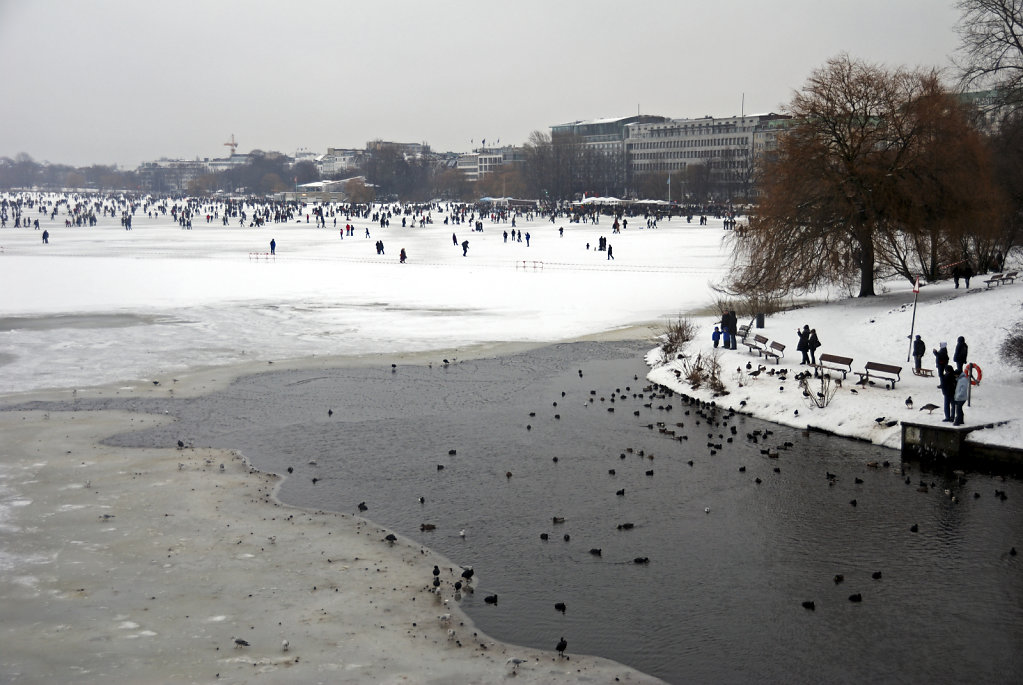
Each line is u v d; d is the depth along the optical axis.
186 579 25.52
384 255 127.12
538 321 70.44
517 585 25.44
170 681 20.12
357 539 28.64
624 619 23.50
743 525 29.81
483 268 107.62
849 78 64.38
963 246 71.81
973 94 72.25
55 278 97.44
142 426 41.62
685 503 31.84
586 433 40.62
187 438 39.84
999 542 28.23
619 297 82.12
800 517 30.47
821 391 42.75
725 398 45.47
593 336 64.31
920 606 24.14
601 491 33.09
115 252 132.50
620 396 47.25
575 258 119.62
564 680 20.59
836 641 22.38
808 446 38.56
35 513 30.45
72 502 31.56
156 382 50.50
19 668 20.59
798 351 52.41
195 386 49.66
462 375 52.38
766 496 32.47
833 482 33.91
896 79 64.31
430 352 59.06
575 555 27.45
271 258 122.25
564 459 36.91
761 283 67.69
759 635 22.69
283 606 23.98
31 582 25.19
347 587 25.19
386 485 33.84
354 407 45.31
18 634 22.22
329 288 89.81
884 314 58.88
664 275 98.50
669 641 22.41
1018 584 25.34
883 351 51.25
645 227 187.75
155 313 74.31
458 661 21.33
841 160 64.38
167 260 119.12
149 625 22.80
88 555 27.08
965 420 36.81
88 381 50.66
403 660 21.30
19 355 57.31
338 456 37.44
